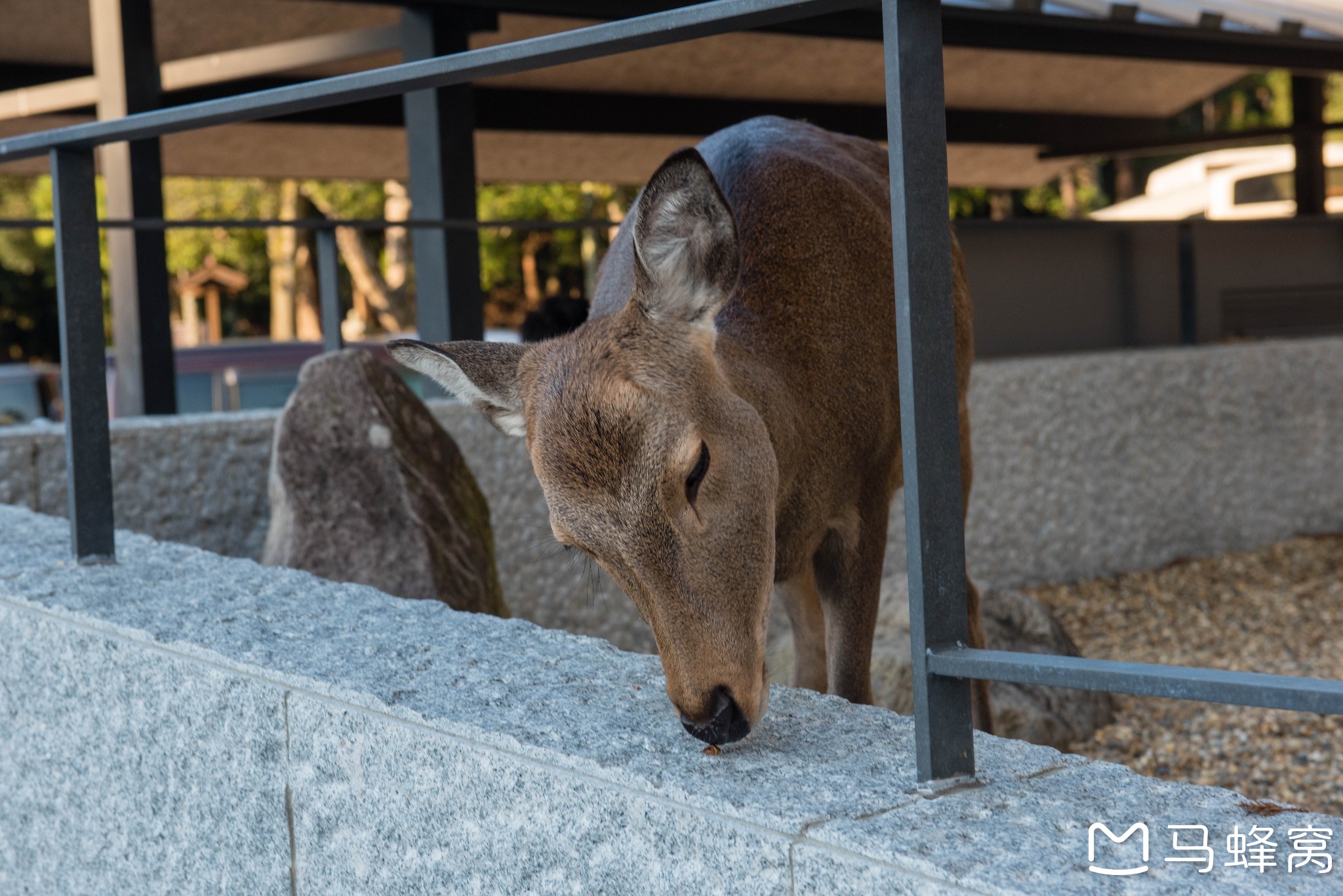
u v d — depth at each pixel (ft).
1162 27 24.30
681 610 6.57
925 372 5.44
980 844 4.79
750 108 37.45
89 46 29.63
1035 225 24.27
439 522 16.08
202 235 97.30
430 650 7.67
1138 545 25.20
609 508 6.67
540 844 6.00
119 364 22.58
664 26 5.94
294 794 7.29
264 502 18.53
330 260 18.22
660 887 5.53
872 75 35.22
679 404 6.92
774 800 5.30
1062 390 24.04
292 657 7.54
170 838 8.23
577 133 34.91
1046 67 35.01
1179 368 25.58
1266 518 27.09
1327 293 30.78
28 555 10.63
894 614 17.12
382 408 16.48
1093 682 4.86
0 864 9.84
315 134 35.99
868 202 11.32
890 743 6.09
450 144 21.94
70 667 8.86
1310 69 28.73
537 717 6.46
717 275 7.34
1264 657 19.45
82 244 10.24
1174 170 53.57
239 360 40.68
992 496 23.34
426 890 6.61
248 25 29.22
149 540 11.19
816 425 9.84
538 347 8.39
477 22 22.68
